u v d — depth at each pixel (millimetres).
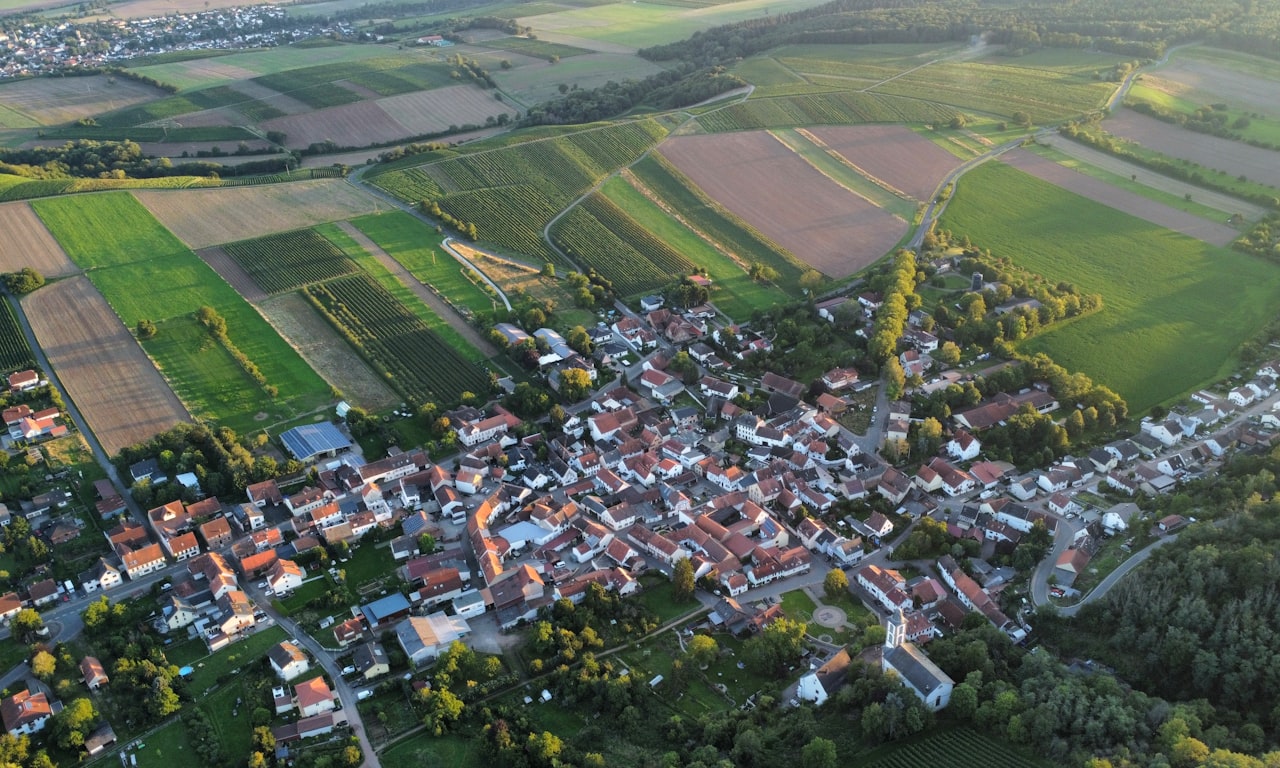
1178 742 183875
